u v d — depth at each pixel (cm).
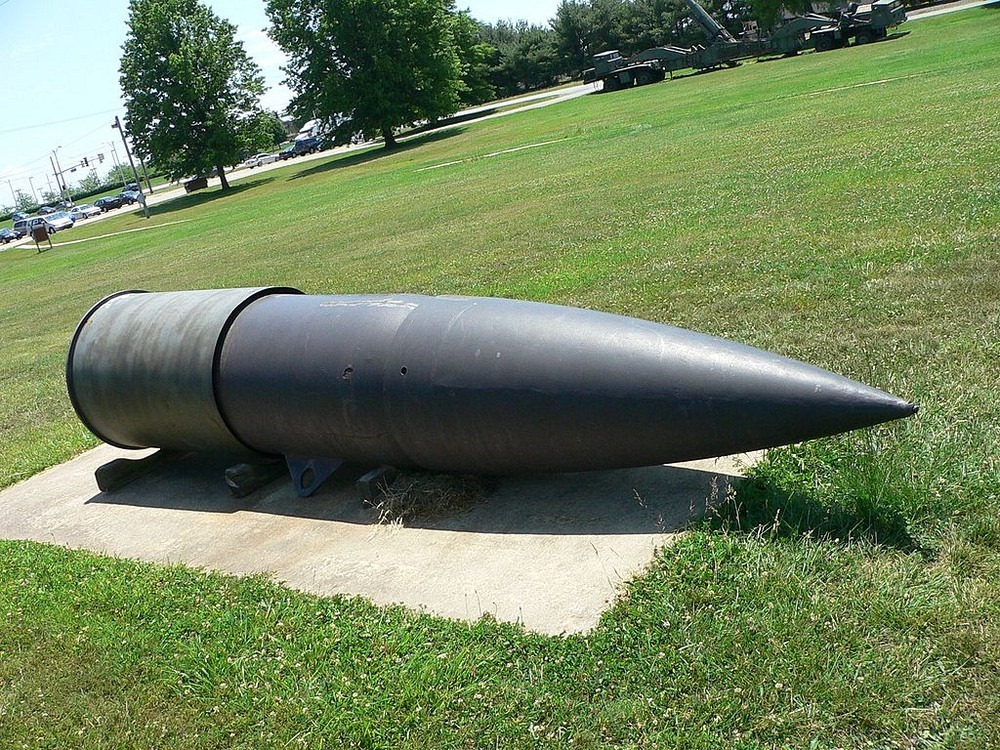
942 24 4428
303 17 5625
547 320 470
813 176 1312
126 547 559
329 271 1520
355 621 415
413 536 490
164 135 6000
